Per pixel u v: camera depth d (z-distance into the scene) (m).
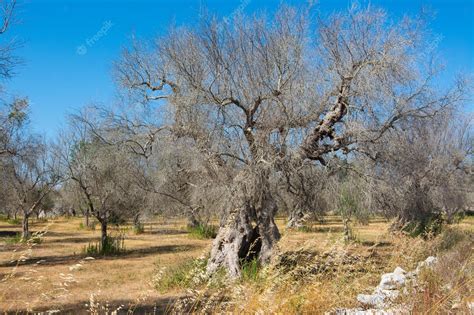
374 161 15.53
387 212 16.67
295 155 13.97
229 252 13.85
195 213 22.00
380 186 15.43
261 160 13.41
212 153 14.41
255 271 12.20
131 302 11.54
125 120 19.50
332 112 14.95
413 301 5.82
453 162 28.88
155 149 18.55
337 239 7.31
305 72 14.88
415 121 16.09
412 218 17.55
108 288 13.85
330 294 6.66
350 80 14.48
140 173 24.88
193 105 14.70
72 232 38.75
